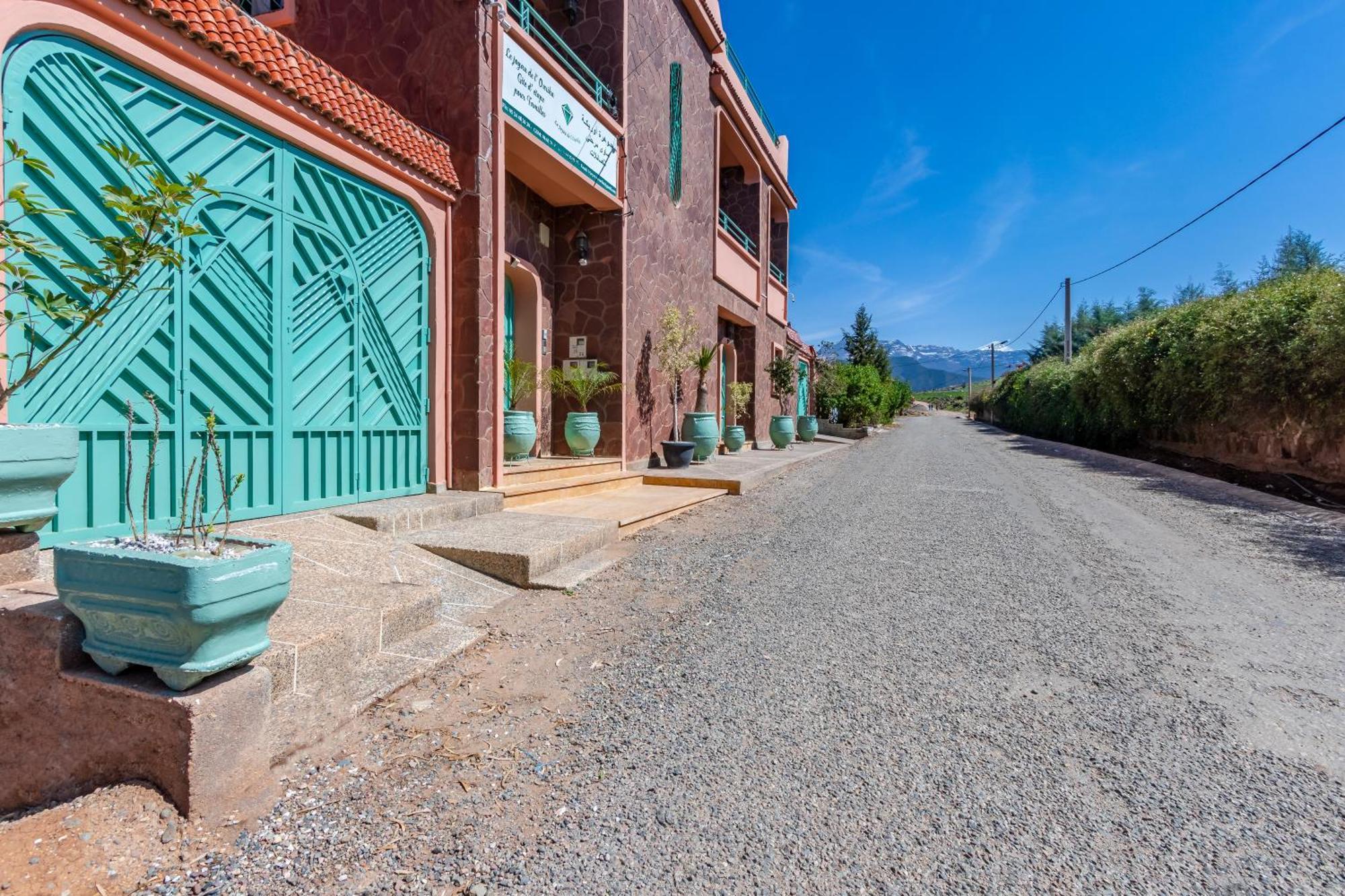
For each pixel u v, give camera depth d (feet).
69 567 6.70
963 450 60.85
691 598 14.67
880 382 113.50
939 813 6.87
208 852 6.22
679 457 35.63
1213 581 15.81
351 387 17.79
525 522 19.44
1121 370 51.75
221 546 7.28
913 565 17.47
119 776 6.82
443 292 20.86
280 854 6.23
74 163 11.37
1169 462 45.62
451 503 18.97
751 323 55.98
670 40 37.47
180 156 13.23
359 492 18.13
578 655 11.38
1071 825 6.67
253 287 14.88
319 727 8.52
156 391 12.84
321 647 8.83
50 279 11.00
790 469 42.16
